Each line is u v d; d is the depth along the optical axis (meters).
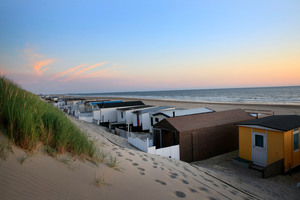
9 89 4.00
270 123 10.59
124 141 14.14
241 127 11.64
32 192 2.24
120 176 3.65
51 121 4.20
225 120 14.42
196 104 57.44
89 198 2.58
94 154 4.29
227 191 4.96
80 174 3.12
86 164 3.61
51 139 3.68
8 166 2.42
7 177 2.24
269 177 9.07
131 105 30.30
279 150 9.80
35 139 3.24
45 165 2.89
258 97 85.38
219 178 6.94
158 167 5.09
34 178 2.47
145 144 11.34
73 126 5.33
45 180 2.55
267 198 6.05
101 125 23.75
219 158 12.70
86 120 25.06
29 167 2.64
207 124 13.38
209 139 13.01
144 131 22.20
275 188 7.70
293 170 10.03
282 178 9.06
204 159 12.64
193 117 14.21
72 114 27.86
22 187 2.23
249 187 6.97
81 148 4.07
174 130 12.33
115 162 4.22
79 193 2.60
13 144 2.94
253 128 10.97
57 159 3.24
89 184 2.92
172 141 12.80
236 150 14.31
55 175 2.77
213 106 49.12
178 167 6.07
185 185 4.21
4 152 2.62
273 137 10.04
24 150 2.98
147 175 4.16
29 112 3.55
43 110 4.63
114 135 16.50
